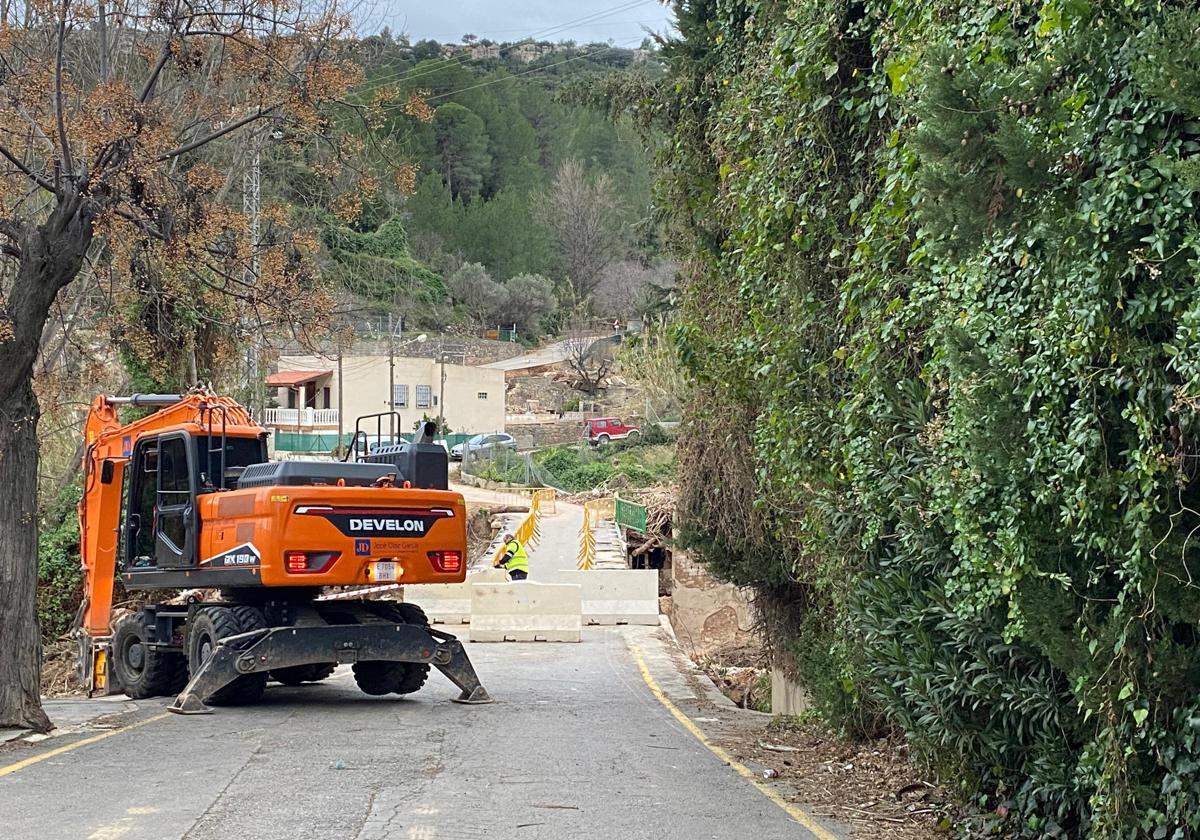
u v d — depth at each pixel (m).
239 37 14.16
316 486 14.24
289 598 14.96
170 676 16.02
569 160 125.44
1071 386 6.27
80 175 12.33
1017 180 5.95
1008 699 7.41
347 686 17.22
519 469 66.94
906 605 8.50
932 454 8.20
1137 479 5.65
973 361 6.97
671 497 41.22
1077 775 6.99
